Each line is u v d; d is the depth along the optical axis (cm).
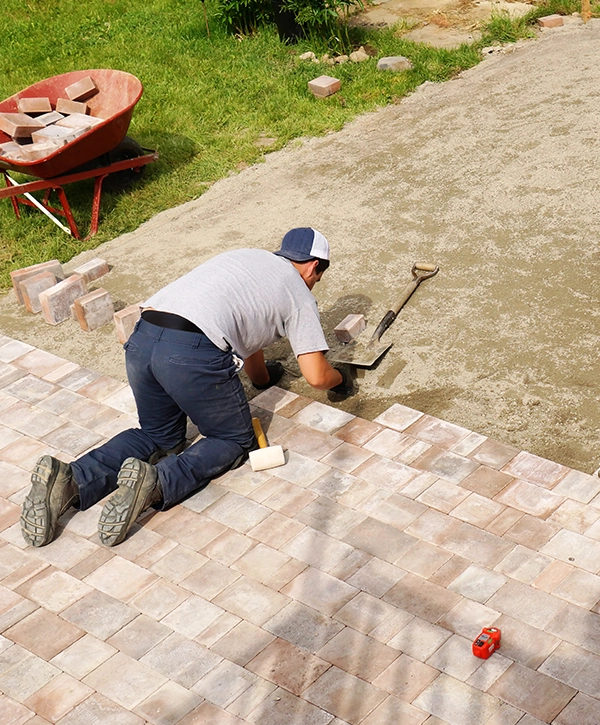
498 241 641
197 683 329
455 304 576
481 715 305
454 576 364
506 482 414
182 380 399
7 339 582
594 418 464
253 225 710
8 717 324
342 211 714
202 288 407
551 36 1023
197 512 414
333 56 1009
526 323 548
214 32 1094
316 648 338
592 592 350
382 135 839
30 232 722
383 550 381
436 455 438
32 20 1222
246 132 869
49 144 689
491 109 859
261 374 497
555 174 723
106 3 1265
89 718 320
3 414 503
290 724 309
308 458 443
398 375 518
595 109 826
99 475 413
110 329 595
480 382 502
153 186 783
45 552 400
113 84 773
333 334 561
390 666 327
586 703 305
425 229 671
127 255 688
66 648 350
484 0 1140
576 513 391
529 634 334
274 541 392
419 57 978
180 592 371
